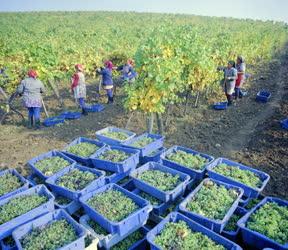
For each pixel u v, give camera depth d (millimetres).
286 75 18609
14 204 4906
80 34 31125
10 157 8492
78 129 10453
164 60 8109
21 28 40625
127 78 11758
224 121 10852
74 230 4434
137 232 4848
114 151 6359
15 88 12516
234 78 12055
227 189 5164
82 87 11477
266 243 4070
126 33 32719
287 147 8336
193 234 4270
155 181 5383
